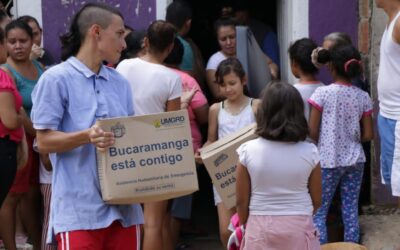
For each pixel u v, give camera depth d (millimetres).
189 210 7223
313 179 5199
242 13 8516
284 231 5070
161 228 6676
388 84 6023
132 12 8023
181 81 6703
